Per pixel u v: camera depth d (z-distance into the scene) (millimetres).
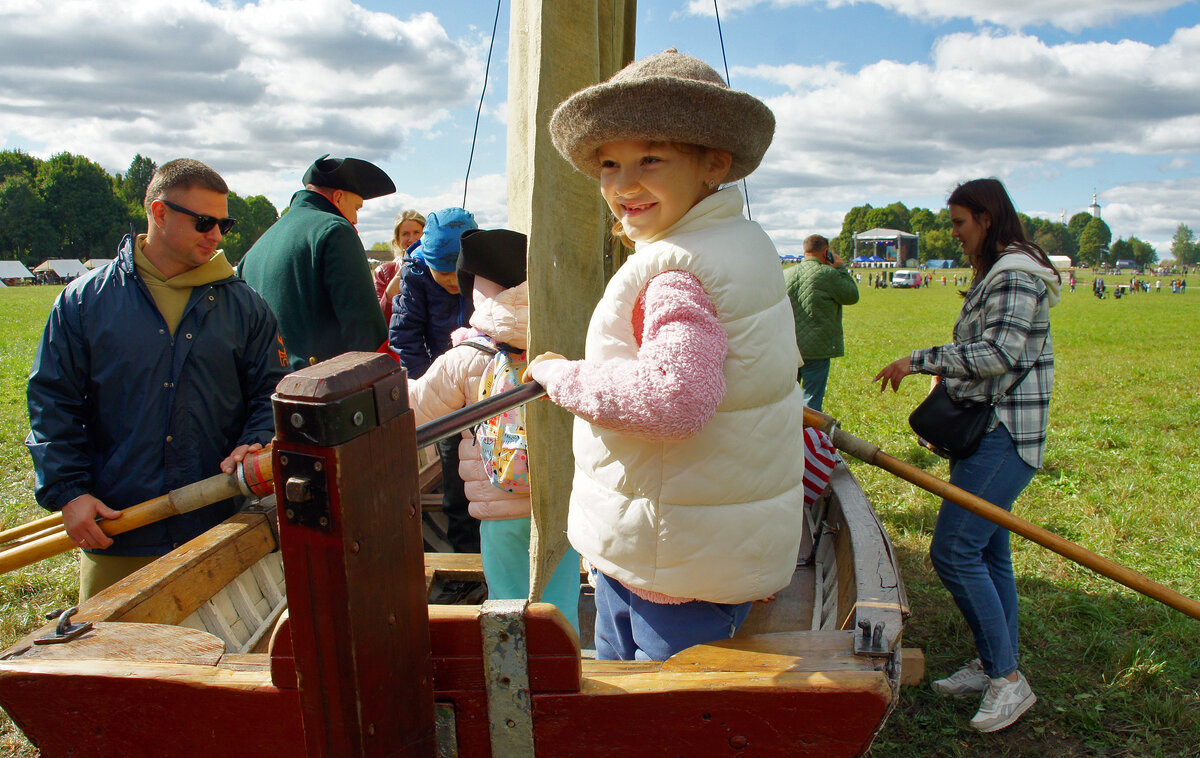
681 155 1436
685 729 1377
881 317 31203
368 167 3924
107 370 2439
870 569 1988
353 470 1083
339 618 1104
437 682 1382
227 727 1433
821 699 1345
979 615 2811
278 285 3566
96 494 2500
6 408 8953
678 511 1452
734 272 1377
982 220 2826
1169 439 7523
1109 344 19422
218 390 2582
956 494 2523
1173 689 3141
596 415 1293
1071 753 2818
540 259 1904
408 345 3994
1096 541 4648
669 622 1588
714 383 1283
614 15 2809
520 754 1399
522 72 2211
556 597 2256
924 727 2955
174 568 2082
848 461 6414
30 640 1568
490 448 2211
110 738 1471
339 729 1154
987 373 2658
